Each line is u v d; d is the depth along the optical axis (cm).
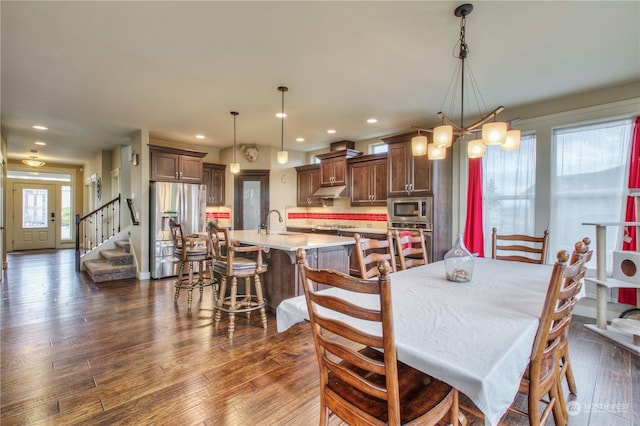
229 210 668
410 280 199
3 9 204
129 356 248
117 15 211
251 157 636
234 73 300
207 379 216
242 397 196
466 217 433
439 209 435
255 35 235
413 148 251
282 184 680
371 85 329
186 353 254
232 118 449
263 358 247
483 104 385
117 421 173
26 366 231
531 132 386
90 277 527
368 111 415
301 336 290
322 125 489
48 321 322
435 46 251
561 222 365
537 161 377
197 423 173
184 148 637
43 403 188
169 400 192
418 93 351
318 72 298
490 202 417
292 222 695
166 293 431
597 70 292
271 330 304
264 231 476
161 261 516
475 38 239
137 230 536
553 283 120
